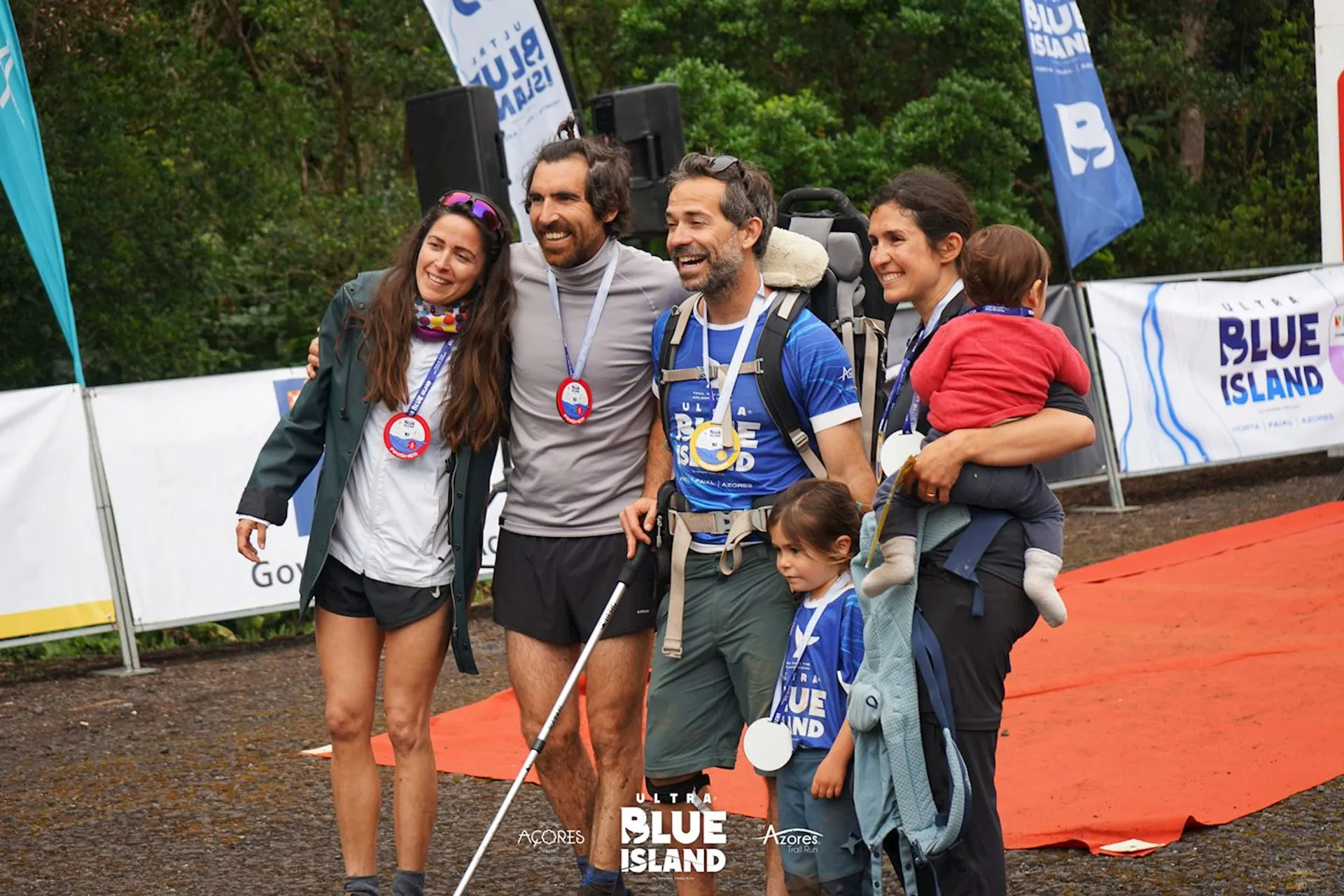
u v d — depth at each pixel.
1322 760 5.59
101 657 9.59
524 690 4.60
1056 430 3.54
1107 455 12.31
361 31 21.44
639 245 9.62
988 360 3.54
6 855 5.52
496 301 4.48
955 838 3.51
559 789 4.70
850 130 20.84
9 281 15.89
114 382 17.05
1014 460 3.53
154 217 16.78
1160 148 26.31
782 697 4.06
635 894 4.82
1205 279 12.59
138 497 9.02
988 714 3.64
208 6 20.84
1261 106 25.67
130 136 17.09
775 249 4.19
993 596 3.60
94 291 16.55
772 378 4.07
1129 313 12.30
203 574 9.15
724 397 4.11
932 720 3.63
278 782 6.35
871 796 3.68
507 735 6.79
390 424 4.48
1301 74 25.41
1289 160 26.64
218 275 18.44
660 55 20.41
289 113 19.70
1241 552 9.74
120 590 8.95
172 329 16.97
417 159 9.86
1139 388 12.30
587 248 4.39
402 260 4.52
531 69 10.74
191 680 8.63
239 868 5.25
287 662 9.10
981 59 20.05
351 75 21.48
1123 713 6.41
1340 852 4.75
